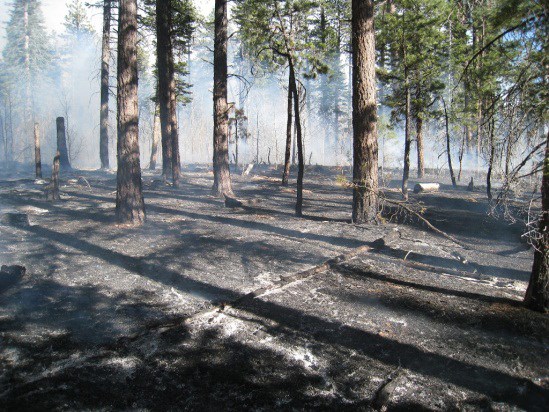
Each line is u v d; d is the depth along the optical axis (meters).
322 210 13.02
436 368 4.30
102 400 3.68
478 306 5.82
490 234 10.31
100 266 7.07
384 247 8.77
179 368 4.20
